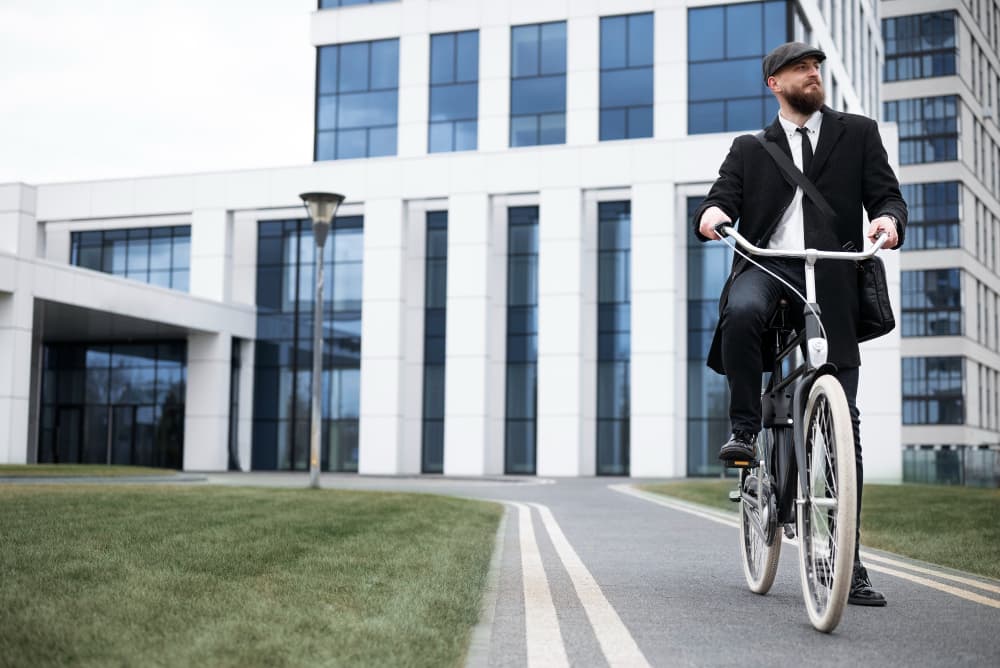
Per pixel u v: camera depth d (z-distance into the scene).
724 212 4.71
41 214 35.78
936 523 9.45
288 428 33.88
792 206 4.73
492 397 32.31
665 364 29.83
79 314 28.28
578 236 30.91
